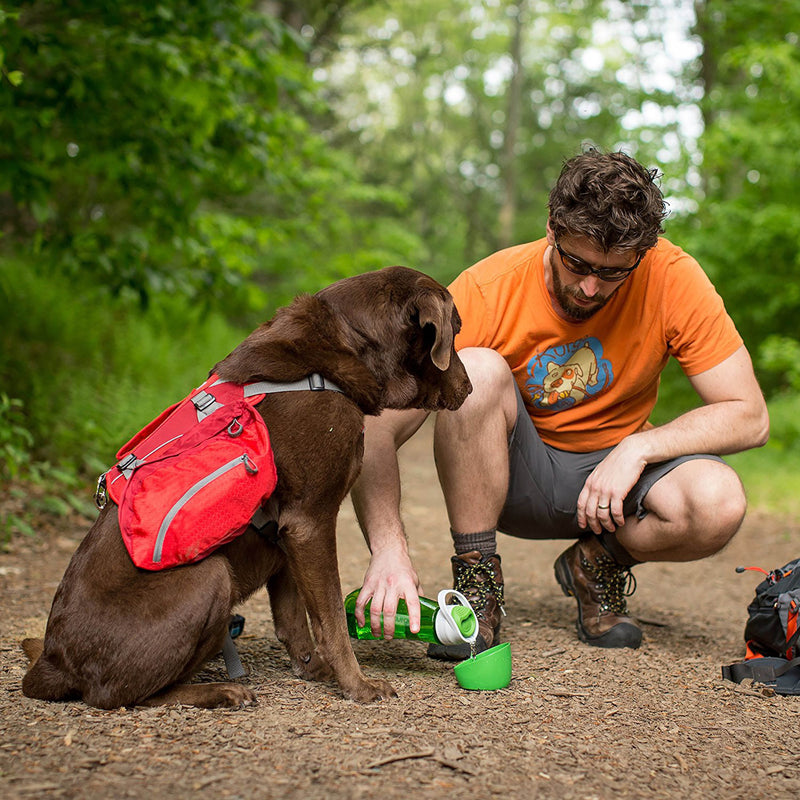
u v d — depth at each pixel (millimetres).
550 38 29188
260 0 12070
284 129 7719
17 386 6664
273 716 2188
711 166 12008
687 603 4137
